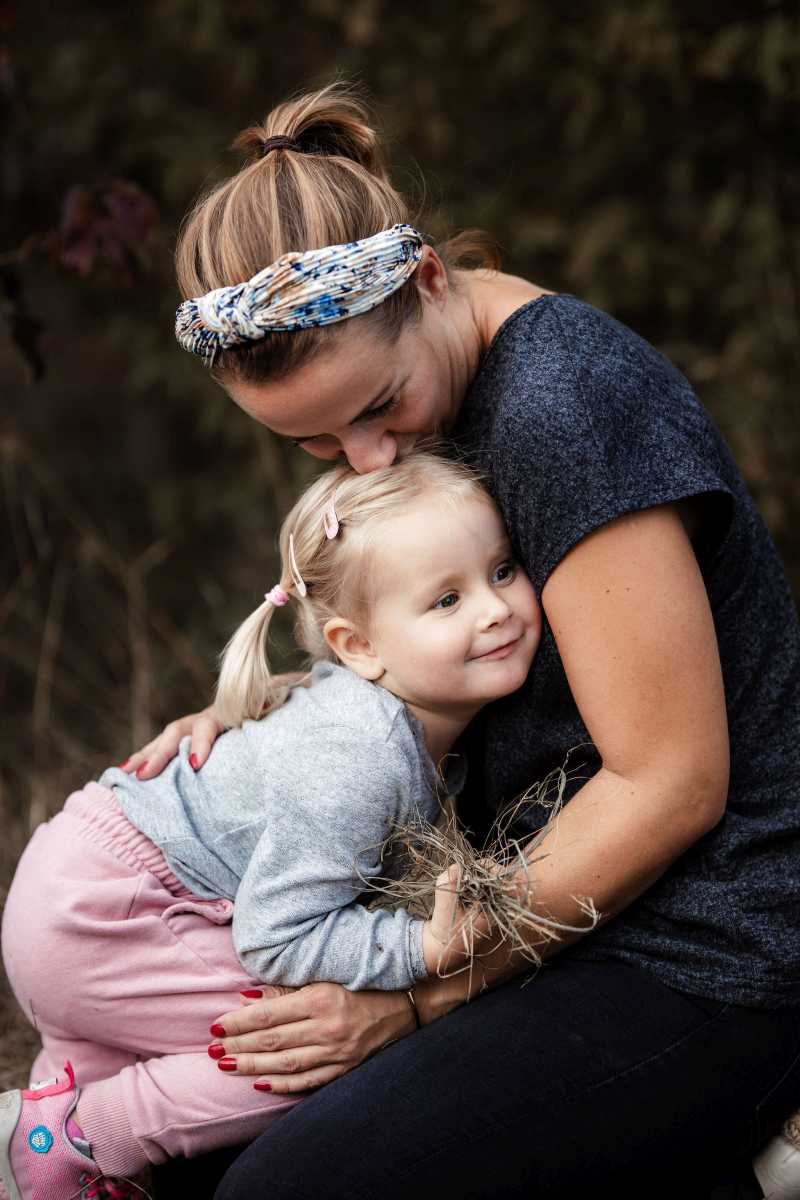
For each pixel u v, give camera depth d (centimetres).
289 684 204
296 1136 171
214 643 424
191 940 193
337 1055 180
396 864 188
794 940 174
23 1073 252
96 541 433
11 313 305
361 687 187
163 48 443
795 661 184
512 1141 170
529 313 175
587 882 169
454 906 171
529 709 183
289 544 193
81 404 484
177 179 420
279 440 433
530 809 186
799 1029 179
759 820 177
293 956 179
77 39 446
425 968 176
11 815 339
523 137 420
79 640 436
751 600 179
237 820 193
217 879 195
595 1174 172
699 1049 174
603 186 414
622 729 166
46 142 338
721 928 173
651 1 379
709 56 375
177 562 464
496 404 174
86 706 398
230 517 466
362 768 179
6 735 391
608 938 181
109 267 327
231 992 191
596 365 167
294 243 165
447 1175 169
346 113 183
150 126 437
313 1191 168
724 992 174
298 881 179
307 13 428
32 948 194
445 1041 175
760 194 392
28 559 452
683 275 405
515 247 409
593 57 393
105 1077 200
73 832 200
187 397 450
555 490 163
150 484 478
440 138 407
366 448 179
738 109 395
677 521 165
